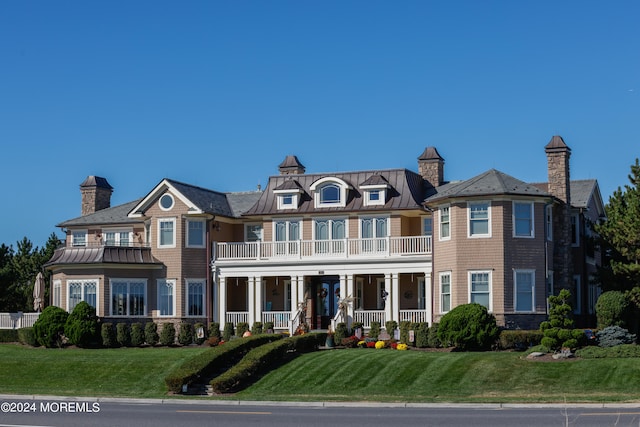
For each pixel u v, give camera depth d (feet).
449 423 83.20
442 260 160.56
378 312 167.94
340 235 182.19
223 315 180.04
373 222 179.93
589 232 181.37
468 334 141.08
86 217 205.67
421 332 150.51
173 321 179.73
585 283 174.81
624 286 152.46
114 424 85.66
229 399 110.11
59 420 89.20
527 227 155.74
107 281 177.58
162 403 109.40
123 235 200.23
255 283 179.32
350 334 161.07
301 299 175.63
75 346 169.17
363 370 123.75
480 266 154.20
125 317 178.60
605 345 133.28
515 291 153.48
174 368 135.95
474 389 112.16
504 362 122.83
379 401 104.68
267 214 186.19
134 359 143.64
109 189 220.43
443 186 189.26
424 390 113.29
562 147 167.94
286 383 120.37
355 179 186.19
